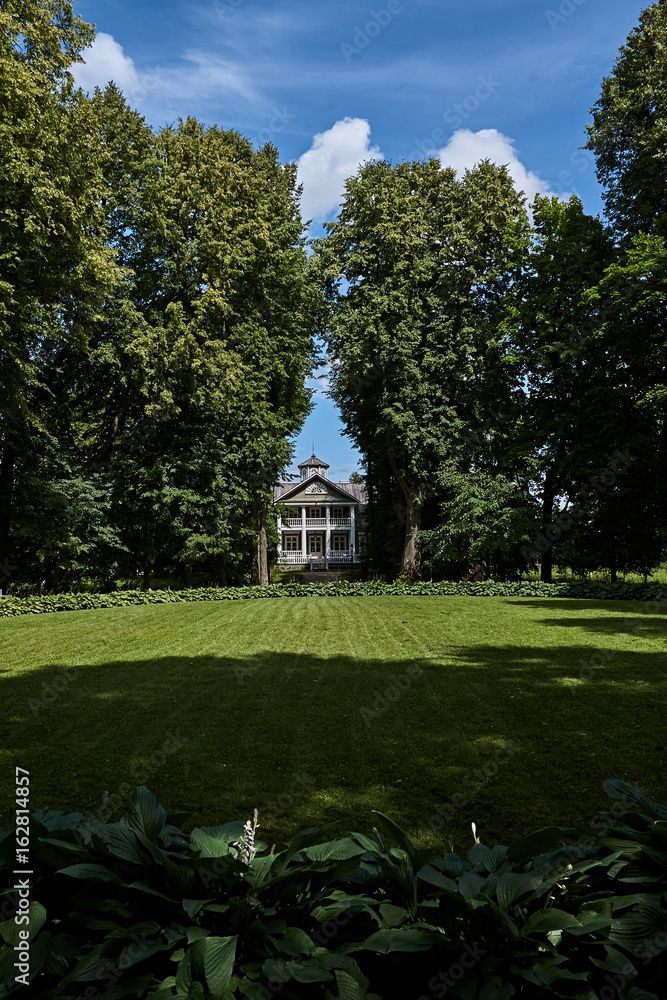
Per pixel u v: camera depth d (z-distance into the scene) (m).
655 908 1.54
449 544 24.41
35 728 6.84
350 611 17.72
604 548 23.27
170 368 21.12
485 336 24.72
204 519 23.52
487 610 17.58
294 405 28.62
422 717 6.94
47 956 1.42
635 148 21.69
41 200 14.03
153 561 25.23
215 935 1.52
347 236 25.39
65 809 4.70
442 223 25.62
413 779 5.22
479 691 8.04
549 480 24.41
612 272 19.98
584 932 1.45
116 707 7.63
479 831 4.30
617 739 6.09
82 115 16.78
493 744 6.03
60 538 20.89
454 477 24.22
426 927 1.51
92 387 23.36
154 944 1.43
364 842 1.88
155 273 21.92
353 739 6.26
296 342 26.03
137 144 21.83
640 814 1.94
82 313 17.70
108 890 1.62
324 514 55.69
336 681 8.77
